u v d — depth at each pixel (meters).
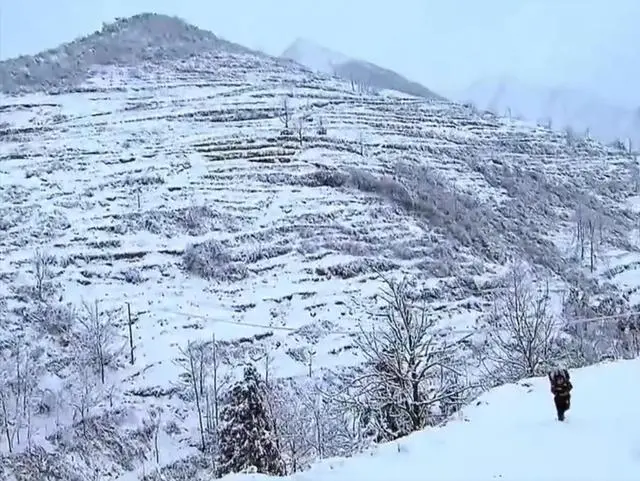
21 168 89.19
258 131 106.56
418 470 12.92
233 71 156.50
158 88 136.50
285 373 51.97
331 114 122.81
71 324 54.91
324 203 83.19
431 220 84.31
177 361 52.22
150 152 96.06
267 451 32.44
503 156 120.38
